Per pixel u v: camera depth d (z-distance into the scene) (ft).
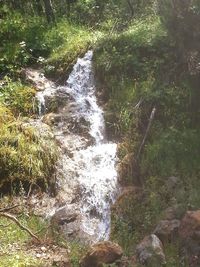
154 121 12.00
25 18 18.71
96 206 10.85
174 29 11.81
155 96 12.34
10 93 13.74
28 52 16.10
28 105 13.52
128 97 12.96
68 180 11.41
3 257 8.84
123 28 16.30
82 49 15.35
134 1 18.03
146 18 15.85
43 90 14.28
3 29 17.22
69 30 17.12
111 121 12.79
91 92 14.12
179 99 12.08
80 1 19.63
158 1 12.25
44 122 12.97
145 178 10.96
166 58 13.05
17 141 11.53
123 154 11.71
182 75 12.45
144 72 13.30
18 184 11.05
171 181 10.24
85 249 9.19
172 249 8.55
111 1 19.10
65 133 12.76
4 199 10.77
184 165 10.66
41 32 17.10
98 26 17.63
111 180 11.23
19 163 11.21
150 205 10.03
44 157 11.47
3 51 15.99
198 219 8.52
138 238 9.43
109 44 14.87
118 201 10.54
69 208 10.43
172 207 9.41
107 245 8.49
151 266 8.22
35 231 9.84
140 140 11.84
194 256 8.25
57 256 9.07
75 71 14.83
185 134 11.18
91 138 12.61
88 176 11.45
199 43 11.55
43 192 11.10
